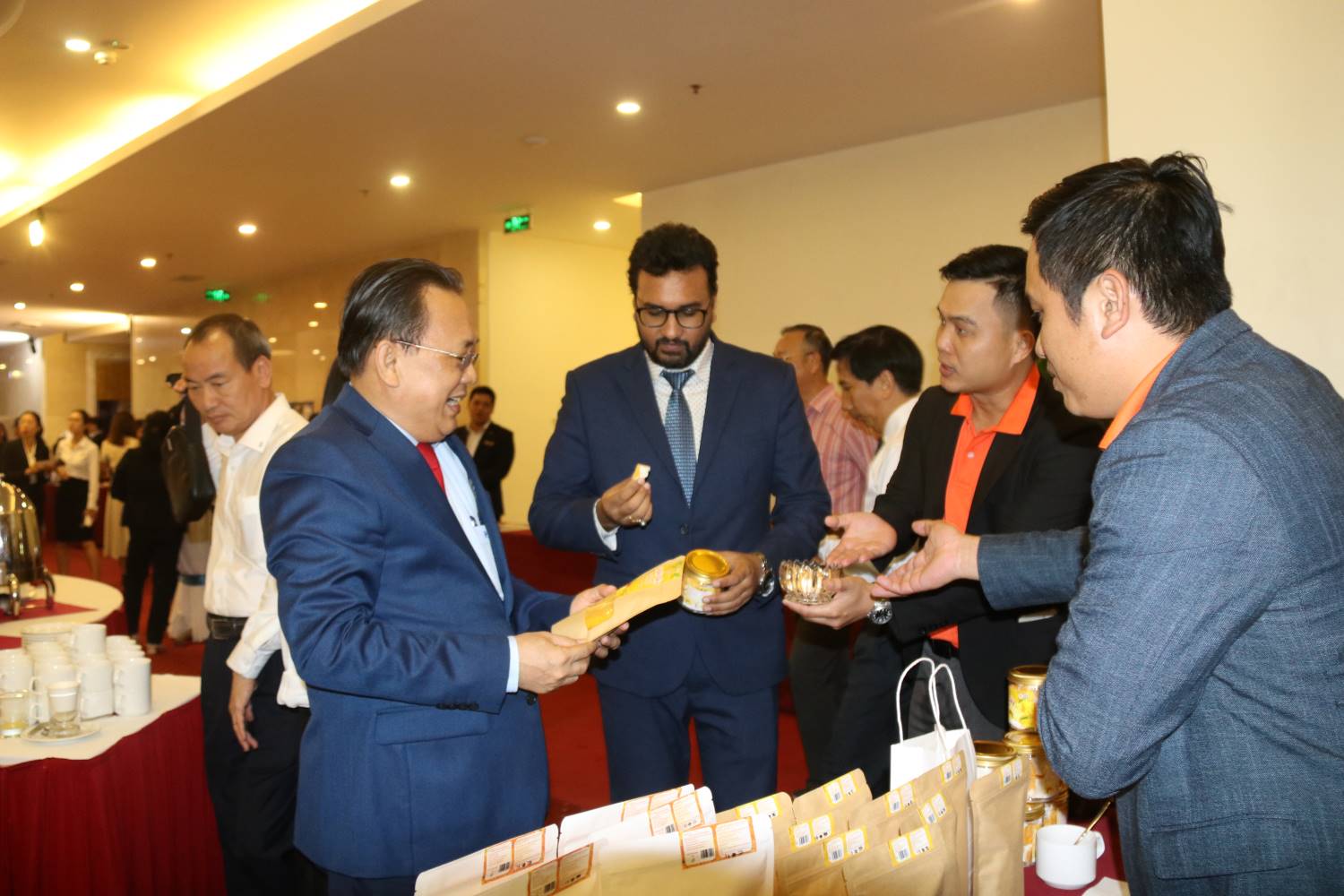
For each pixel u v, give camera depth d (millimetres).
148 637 5926
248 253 10320
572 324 10062
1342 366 2197
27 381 19547
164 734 2330
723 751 2057
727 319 7328
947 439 2045
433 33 4711
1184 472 886
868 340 3459
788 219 6957
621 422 2102
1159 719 885
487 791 1492
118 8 5227
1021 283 1824
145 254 10398
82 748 2082
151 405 15070
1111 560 914
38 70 6133
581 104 5715
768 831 954
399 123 6066
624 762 2049
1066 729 920
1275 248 2277
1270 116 2281
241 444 2424
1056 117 5684
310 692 1517
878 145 6473
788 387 2158
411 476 1477
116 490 5957
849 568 2186
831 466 3949
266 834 2314
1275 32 2271
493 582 1632
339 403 1521
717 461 2062
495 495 7707
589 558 5555
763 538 2057
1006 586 1448
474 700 1389
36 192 9344
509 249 9539
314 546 1370
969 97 5559
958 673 1945
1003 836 1093
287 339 11938
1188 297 982
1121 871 1246
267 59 5996
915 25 4574
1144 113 2463
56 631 2645
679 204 7613
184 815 2398
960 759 1104
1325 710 903
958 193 6105
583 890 945
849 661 3449
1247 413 904
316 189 7664
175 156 6738
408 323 1455
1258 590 872
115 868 2043
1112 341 1013
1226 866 929
